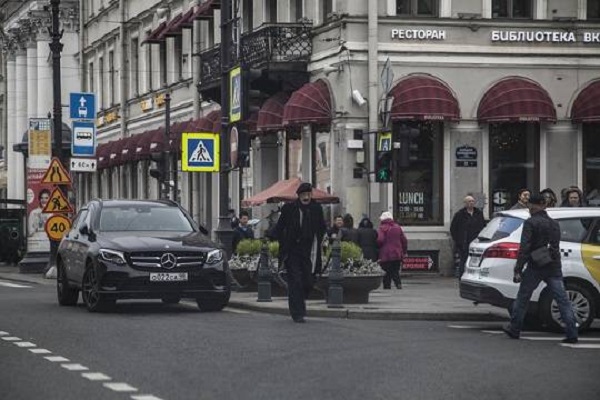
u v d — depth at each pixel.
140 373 25.08
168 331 33.81
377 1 64.38
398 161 58.44
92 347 29.78
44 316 39.62
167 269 40.28
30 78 145.62
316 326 36.12
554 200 46.41
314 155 68.50
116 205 44.38
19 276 75.88
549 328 36.66
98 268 40.44
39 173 81.12
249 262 50.75
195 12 85.12
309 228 37.47
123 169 113.44
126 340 31.34
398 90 63.88
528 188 66.44
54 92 71.56
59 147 71.31
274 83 71.12
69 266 44.59
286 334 33.28
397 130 65.06
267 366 26.28
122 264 40.09
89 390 22.73
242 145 50.81
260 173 75.94
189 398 21.80
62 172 69.12
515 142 66.50
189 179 92.25
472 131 65.56
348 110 63.81
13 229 98.88
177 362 26.86
